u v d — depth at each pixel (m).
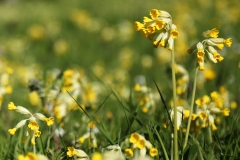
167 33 3.77
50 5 30.28
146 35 3.74
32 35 19.41
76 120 6.23
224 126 5.32
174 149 3.73
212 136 4.92
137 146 3.57
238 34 17.47
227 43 3.98
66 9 27.69
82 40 19.36
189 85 6.68
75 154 3.72
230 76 8.74
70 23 22.06
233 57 12.89
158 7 25.59
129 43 18.36
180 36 15.02
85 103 6.60
